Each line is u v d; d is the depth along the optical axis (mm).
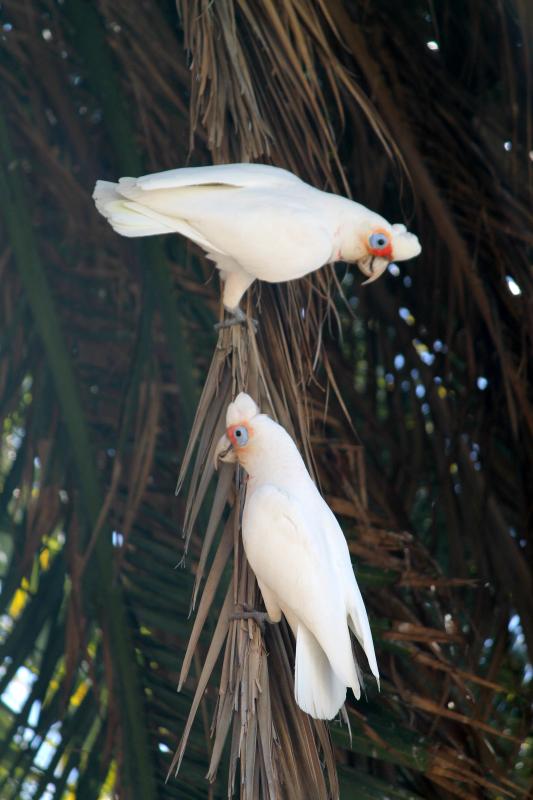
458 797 7109
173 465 9141
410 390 9445
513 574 8711
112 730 7426
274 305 6199
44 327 9156
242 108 6176
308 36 6965
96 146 10320
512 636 9008
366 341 9781
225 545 5238
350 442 8508
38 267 9328
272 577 4859
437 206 8391
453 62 8938
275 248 5547
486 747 7266
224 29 6289
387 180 9391
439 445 9250
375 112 6914
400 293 9578
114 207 5629
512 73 8242
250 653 4930
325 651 4695
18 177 9492
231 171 5797
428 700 7109
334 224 5797
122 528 8117
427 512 10555
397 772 7582
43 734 7660
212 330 8812
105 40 9578
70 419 8852
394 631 7184
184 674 4777
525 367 8234
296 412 5781
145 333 8766
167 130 8984
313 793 4832
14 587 8250
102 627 7773
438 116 8422
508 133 8492
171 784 7055
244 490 5512
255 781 4707
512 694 8672
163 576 7938
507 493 9078
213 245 5641
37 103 10188
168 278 8898
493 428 8883
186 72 8961
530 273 8312
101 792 7234
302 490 5066
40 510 8516
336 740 6625
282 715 4977
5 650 8047
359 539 7633
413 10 8977
